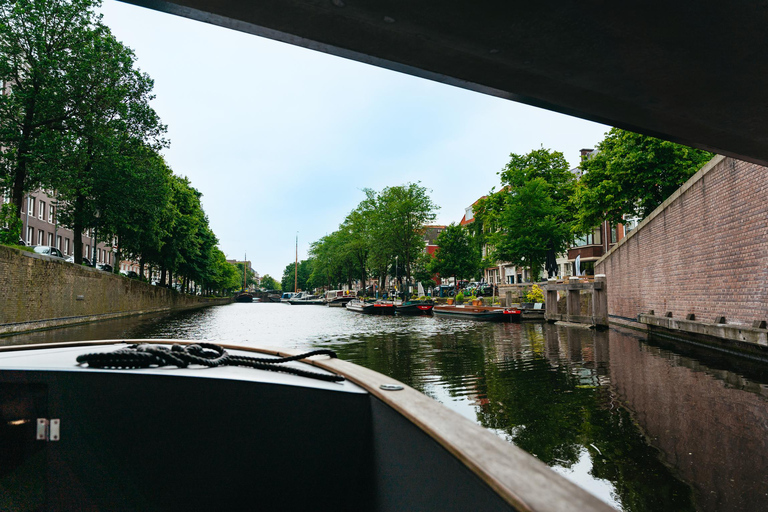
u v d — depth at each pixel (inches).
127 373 60.9
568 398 284.7
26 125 850.1
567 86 227.1
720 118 255.9
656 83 224.1
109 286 1108.5
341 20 172.2
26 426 61.5
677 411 248.7
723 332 427.2
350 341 647.1
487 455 34.5
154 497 60.4
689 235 550.3
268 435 59.5
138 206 1001.5
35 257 763.4
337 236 2485.2
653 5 173.3
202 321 1130.7
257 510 59.7
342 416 58.3
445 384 335.3
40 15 842.2
